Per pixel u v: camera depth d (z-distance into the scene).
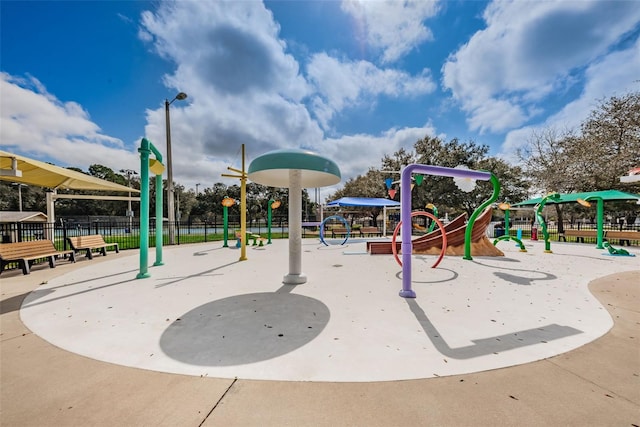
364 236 19.12
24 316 3.28
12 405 1.73
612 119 15.63
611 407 1.71
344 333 2.83
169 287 4.65
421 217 29.83
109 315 3.31
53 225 9.22
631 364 2.23
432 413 1.66
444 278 5.45
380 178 27.58
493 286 4.82
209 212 48.16
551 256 8.54
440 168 5.00
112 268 6.38
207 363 2.24
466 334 2.82
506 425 1.56
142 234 5.32
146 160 5.36
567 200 12.06
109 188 9.98
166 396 1.82
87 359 2.30
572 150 17.03
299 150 4.64
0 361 2.26
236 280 5.18
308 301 3.91
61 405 1.73
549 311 3.52
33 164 6.04
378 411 1.68
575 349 2.49
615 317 3.30
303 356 2.35
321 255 8.98
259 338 2.71
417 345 2.56
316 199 45.22
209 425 1.57
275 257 8.20
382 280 5.26
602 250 10.13
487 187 23.62
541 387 1.92
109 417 1.63
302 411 1.68
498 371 2.13
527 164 19.34
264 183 6.39
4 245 5.70
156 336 2.74
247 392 1.87
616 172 14.88
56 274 5.71
